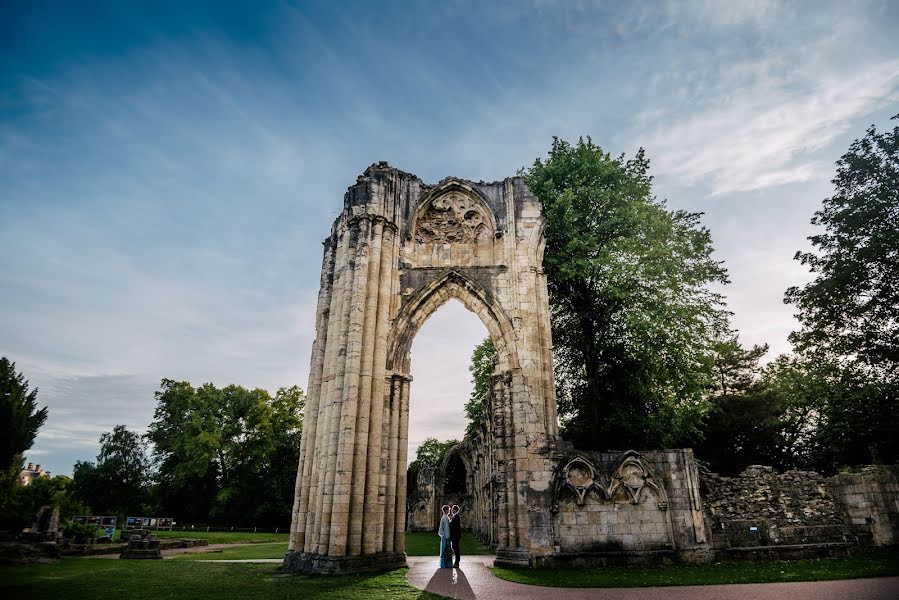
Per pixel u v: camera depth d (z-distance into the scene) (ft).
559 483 63.67
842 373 92.63
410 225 78.48
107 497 230.68
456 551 54.24
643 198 97.14
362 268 70.69
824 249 95.61
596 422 91.91
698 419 93.50
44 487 147.13
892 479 73.00
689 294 94.32
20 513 103.86
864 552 66.28
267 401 221.46
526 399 67.82
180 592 43.70
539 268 75.92
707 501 72.84
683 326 91.04
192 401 212.02
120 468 237.45
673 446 91.56
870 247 87.40
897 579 46.01
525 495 63.67
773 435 125.39
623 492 63.57
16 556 66.13
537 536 61.36
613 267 90.38
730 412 126.00
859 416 92.02
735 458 126.52
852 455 103.55
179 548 101.50
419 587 47.44
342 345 67.92
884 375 89.45
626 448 91.20
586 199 96.63
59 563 64.75
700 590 44.24
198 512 211.20
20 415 122.52
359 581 50.96
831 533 66.28
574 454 65.26
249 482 211.41
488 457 108.88
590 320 96.78
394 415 68.33
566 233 91.91
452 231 80.59
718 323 95.50
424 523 181.37
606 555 60.23
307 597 42.42
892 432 89.20
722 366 145.69
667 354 90.53
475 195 81.56
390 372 69.82
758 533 64.08
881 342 89.25
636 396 94.84
